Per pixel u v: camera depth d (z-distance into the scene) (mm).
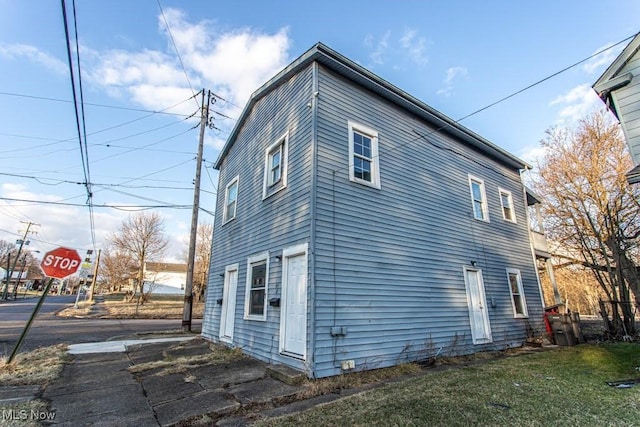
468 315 8180
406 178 7883
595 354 7367
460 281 8336
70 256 6258
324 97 6754
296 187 6535
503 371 5734
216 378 5266
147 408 3992
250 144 9688
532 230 12195
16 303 31203
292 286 6137
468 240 9086
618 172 12164
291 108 7488
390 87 7867
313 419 3504
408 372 5816
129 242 32031
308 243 5715
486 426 3234
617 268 11039
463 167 9906
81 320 16375
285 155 7285
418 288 7180
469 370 5879
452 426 3244
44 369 5605
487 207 10242
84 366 6086
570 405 3832
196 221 13367
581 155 13484
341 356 5453
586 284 21453
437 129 9336
